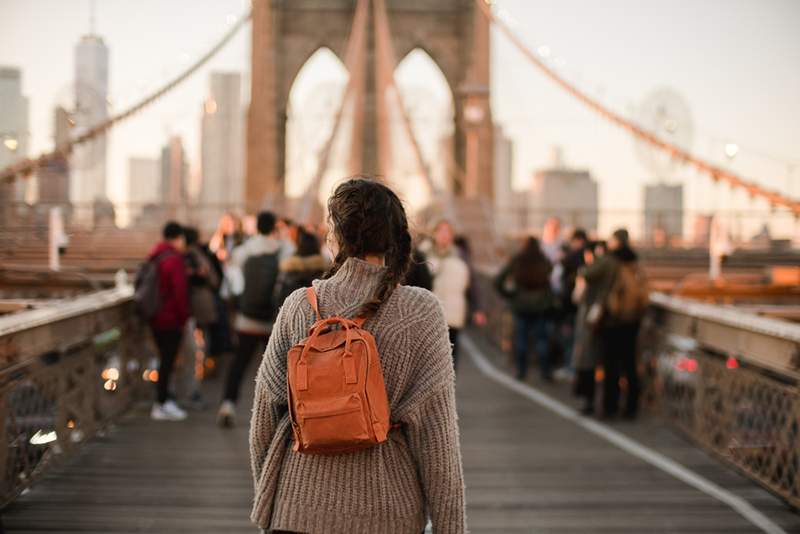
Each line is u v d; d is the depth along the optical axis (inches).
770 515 179.9
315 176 1149.7
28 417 194.1
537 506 185.9
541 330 383.9
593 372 296.8
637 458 231.8
